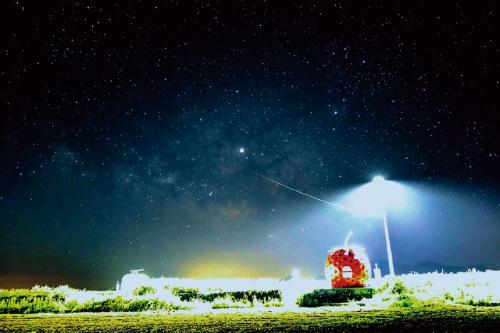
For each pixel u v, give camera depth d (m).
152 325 5.69
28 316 7.09
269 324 5.57
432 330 4.77
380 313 6.57
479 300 7.77
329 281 10.60
